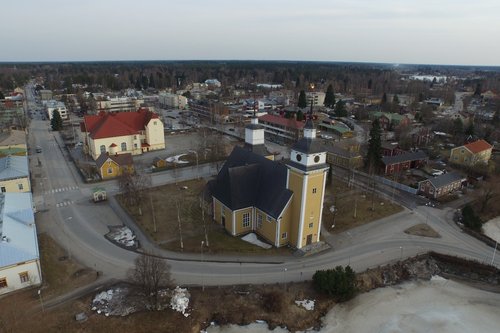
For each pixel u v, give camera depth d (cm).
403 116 16762
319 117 17288
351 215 7231
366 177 9688
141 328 4231
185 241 6059
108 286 4891
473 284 5469
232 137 14038
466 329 4534
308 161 5447
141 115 12244
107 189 8481
